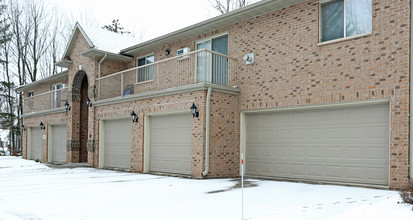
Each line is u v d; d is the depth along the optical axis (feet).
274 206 23.24
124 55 60.59
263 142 40.42
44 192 30.73
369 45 32.07
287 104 37.81
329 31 35.83
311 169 36.06
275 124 39.50
